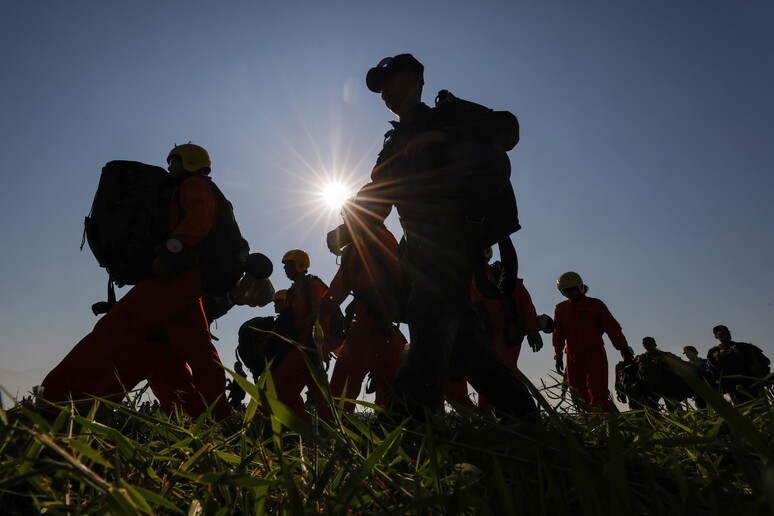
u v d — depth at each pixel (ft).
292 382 17.79
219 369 12.53
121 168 11.97
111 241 11.43
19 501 3.55
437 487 3.09
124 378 11.70
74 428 5.59
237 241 12.64
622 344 26.84
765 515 2.30
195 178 12.32
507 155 7.68
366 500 3.44
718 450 4.38
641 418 6.22
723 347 24.43
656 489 2.97
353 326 16.53
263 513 3.26
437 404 6.50
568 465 3.59
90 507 3.05
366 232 15.99
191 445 4.54
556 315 28.45
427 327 6.77
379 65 8.46
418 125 8.16
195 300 11.96
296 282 20.57
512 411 7.31
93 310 15.24
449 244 7.18
